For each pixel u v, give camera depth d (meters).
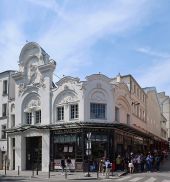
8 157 46.34
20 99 46.16
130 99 48.78
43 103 43.62
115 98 42.59
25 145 44.50
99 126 39.75
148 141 61.44
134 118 51.94
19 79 46.81
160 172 38.25
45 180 30.16
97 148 39.69
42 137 42.53
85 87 40.59
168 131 105.50
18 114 46.09
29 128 43.38
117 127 40.91
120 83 44.94
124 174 35.84
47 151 41.84
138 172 38.81
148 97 66.69
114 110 42.03
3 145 48.53
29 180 29.94
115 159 40.00
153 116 72.94
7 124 48.75
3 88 50.59
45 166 41.78
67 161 38.06
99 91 41.31
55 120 42.34
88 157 35.72
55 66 43.97
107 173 32.72
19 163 44.38
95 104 41.03
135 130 45.31
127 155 42.97
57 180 30.14
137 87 55.19
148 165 39.97
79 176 33.97
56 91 42.66
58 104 42.41
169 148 97.44
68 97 41.72
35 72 45.25
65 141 40.75
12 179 31.05
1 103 50.47
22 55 46.53
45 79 43.91
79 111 40.50
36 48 45.44
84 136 39.41
